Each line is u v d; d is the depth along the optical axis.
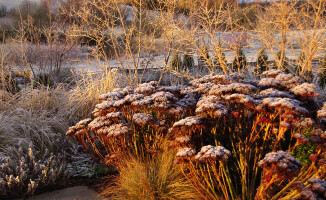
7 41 9.79
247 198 2.86
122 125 3.54
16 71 8.14
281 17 4.75
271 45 5.61
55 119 5.10
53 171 3.75
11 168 3.87
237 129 3.31
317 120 3.19
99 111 3.97
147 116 3.54
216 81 3.87
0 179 3.46
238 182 3.28
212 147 2.71
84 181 3.96
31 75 7.81
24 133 4.66
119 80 7.15
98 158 4.13
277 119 3.21
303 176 2.86
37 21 13.06
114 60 10.29
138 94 3.73
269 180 2.58
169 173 3.42
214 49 5.54
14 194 3.57
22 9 14.84
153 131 4.01
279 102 2.71
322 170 2.50
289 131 3.55
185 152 2.76
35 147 4.59
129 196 3.27
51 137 4.71
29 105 5.57
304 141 2.58
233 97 3.07
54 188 3.82
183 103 3.69
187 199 3.19
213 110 3.07
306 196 2.04
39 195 3.68
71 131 3.88
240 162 3.12
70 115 5.35
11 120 4.82
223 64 5.64
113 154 3.62
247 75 7.32
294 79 3.58
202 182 3.21
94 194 3.67
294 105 2.66
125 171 3.54
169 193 3.23
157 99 3.52
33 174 3.74
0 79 6.45
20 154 4.03
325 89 6.13
